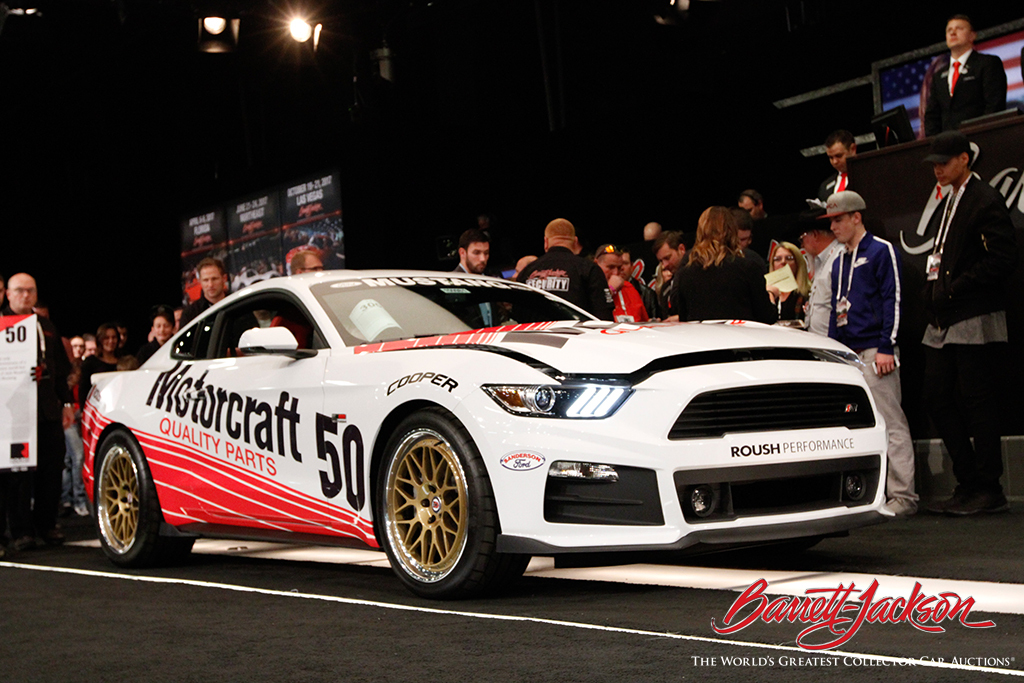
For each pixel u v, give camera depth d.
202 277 6.39
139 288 17.75
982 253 4.98
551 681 2.19
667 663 2.29
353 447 3.65
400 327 3.95
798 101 11.46
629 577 3.63
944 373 5.11
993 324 4.98
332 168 14.28
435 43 13.91
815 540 3.74
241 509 4.19
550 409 3.14
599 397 3.13
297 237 14.98
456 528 3.34
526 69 13.93
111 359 8.97
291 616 3.16
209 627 3.05
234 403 4.23
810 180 11.62
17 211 16.55
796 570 3.57
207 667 2.52
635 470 3.07
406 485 3.49
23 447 5.68
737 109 11.94
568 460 3.09
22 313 6.03
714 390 3.13
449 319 4.06
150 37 13.72
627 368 3.15
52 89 15.32
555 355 3.25
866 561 3.69
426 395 3.37
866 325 5.11
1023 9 9.34
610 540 3.04
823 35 11.01
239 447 4.18
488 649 2.53
